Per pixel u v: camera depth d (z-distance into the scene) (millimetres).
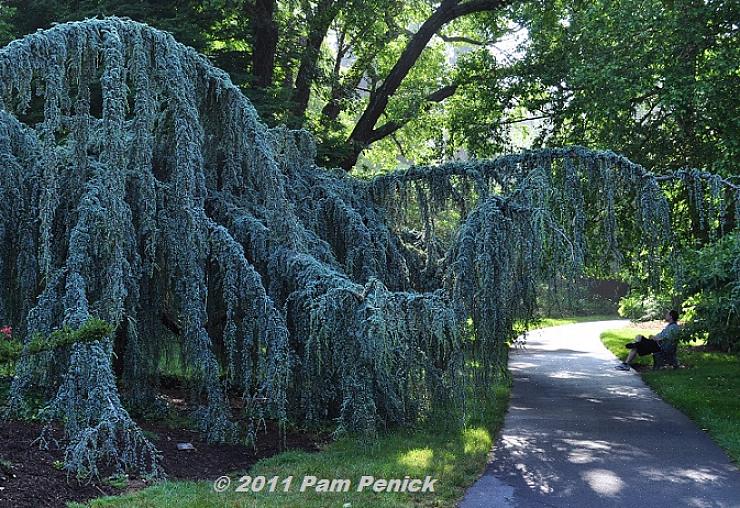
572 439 8555
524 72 16000
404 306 7359
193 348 7520
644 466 7281
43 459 5980
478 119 16906
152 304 8078
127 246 7434
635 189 9398
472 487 6473
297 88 18359
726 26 13148
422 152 23109
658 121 13555
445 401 7996
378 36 19906
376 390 7867
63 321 6770
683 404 10781
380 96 19250
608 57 13945
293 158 9961
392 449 7609
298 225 8531
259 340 7504
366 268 9344
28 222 7555
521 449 8008
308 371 8047
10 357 5160
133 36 7410
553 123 15156
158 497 5535
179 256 7605
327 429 8523
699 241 13289
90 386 6281
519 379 13992
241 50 17266
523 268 8352
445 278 8578
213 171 8961
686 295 13664
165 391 10352
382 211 10430
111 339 6953
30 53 6770
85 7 13992
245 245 8508
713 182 8977
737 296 12820
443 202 10273
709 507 5945
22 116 12977
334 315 7176
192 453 7125
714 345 18453
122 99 7094
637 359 17312
